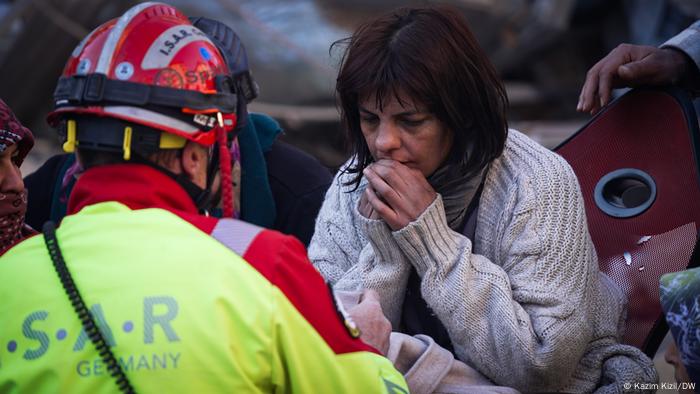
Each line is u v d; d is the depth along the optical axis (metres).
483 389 6.29
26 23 28.61
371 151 6.78
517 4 30.39
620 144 7.62
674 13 28.55
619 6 32.50
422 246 6.55
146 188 5.14
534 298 6.49
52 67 29.34
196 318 4.74
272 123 8.25
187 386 4.69
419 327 7.10
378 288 6.74
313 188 8.18
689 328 5.34
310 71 29.39
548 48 32.28
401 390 5.07
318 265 7.30
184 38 5.30
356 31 6.66
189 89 5.18
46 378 4.75
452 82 6.40
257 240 5.01
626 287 7.32
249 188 7.93
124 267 4.88
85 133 5.14
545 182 6.74
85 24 28.94
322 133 29.78
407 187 6.55
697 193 7.19
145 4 5.43
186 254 4.89
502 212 6.77
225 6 30.09
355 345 5.04
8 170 6.56
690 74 7.62
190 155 5.27
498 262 6.77
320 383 4.88
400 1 30.20
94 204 5.13
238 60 6.51
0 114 6.49
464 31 6.54
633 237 7.41
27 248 5.08
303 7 30.45
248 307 4.80
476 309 6.48
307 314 4.92
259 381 4.79
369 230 6.74
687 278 5.43
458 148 6.72
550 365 6.38
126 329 4.74
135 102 5.08
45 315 4.83
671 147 7.37
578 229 6.71
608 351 6.80
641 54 7.68
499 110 6.60
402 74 6.32
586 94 7.77
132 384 4.70
